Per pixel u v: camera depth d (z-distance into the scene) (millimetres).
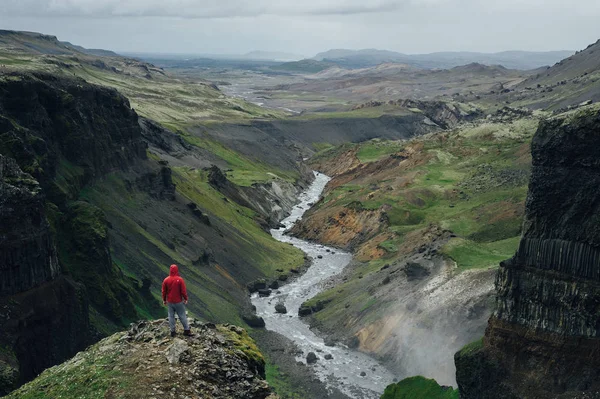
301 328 89625
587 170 49906
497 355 54094
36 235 45062
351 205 146250
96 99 99938
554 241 51469
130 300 66125
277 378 70312
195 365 23656
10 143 57875
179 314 25547
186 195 122688
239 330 30047
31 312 43656
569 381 48688
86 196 85250
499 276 55281
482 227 112188
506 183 143750
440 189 147875
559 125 51188
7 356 39250
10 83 71375
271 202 168500
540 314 51844
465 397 55938
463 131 195750
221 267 104000
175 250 95125
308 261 125312
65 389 22859
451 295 77625
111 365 23828
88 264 61594
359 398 66312
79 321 50250
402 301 83312
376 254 118312
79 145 87375
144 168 109062
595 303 48375
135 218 93812
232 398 22969
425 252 96375
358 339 81812
